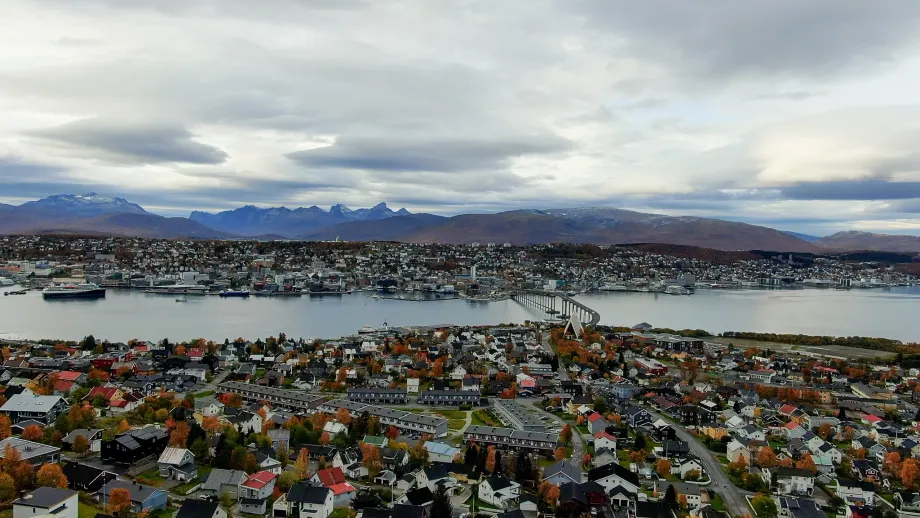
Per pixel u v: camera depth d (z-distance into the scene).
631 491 179.00
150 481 171.88
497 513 166.25
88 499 155.25
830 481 198.75
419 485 181.25
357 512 161.25
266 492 166.38
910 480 193.62
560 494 173.00
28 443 177.75
